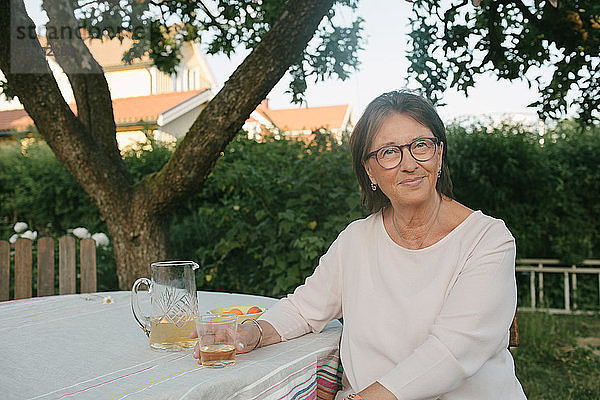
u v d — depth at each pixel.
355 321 1.58
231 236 4.46
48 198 6.70
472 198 5.99
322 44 4.27
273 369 1.29
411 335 1.46
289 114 21.55
